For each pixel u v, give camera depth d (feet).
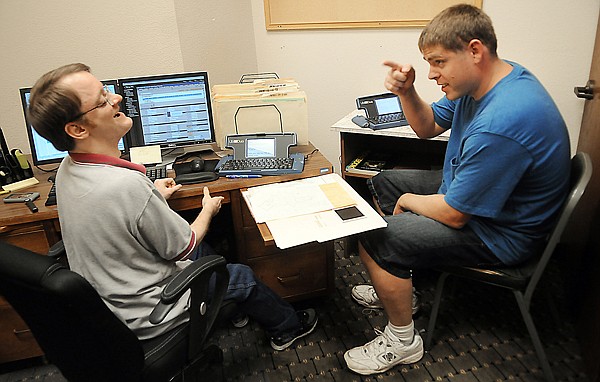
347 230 4.54
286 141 6.10
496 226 4.82
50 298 3.14
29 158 6.84
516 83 4.42
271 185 5.56
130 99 6.16
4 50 7.20
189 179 5.65
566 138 4.53
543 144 4.30
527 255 4.87
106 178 3.75
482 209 4.51
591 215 5.63
